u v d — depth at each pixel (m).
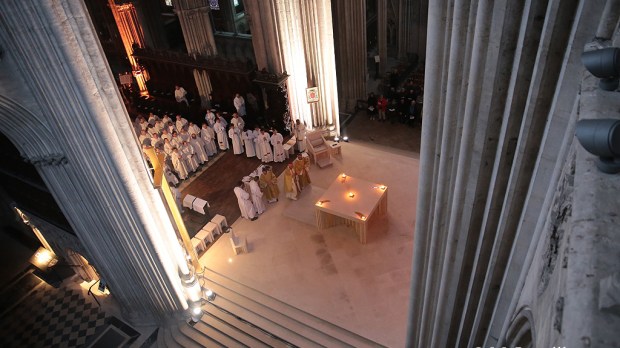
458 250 6.40
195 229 14.84
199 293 12.87
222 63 19.28
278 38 16.44
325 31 16.08
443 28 4.91
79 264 15.38
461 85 5.05
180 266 12.27
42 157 9.77
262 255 13.77
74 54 8.29
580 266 2.15
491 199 5.45
